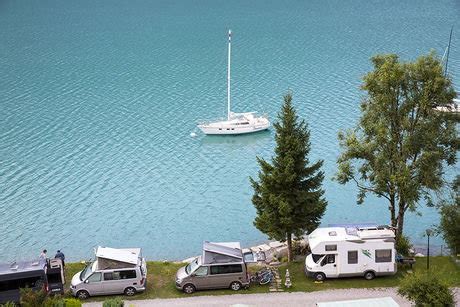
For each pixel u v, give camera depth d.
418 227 64.00
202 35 158.62
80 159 83.94
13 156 84.88
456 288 40.41
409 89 45.22
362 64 125.94
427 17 176.00
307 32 158.75
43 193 73.62
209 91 113.56
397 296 39.97
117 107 105.75
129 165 82.25
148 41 153.75
